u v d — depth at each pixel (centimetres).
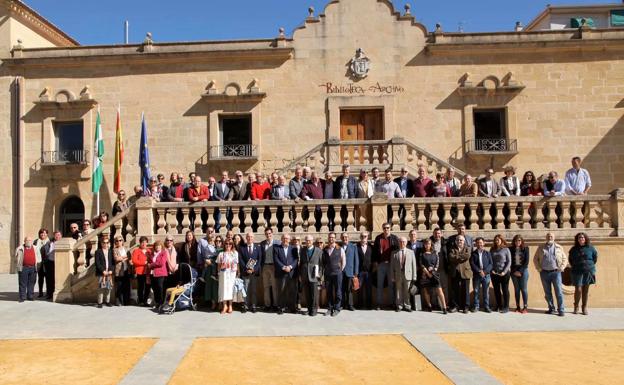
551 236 1409
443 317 1335
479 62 2495
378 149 2247
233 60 2536
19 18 2630
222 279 1388
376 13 2516
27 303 1541
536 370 892
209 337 1115
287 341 1081
